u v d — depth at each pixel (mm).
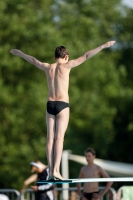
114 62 103000
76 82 82938
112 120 81562
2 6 72500
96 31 85875
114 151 79625
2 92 70062
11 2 75188
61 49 25547
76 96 79188
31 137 72312
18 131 71188
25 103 71375
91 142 78312
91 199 34062
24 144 71000
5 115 70625
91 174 34031
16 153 70375
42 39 71375
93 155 34219
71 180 24766
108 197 38031
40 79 73625
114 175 57844
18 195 39250
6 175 70000
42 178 36781
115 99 87688
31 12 74938
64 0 102125
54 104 24844
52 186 37344
